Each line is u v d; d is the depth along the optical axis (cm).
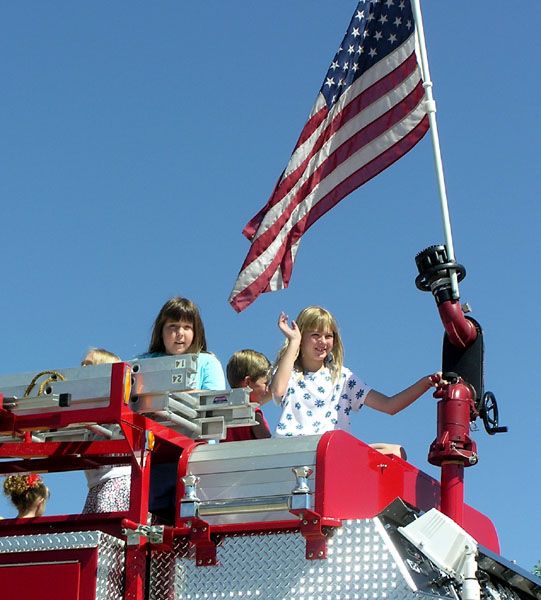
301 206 722
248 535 548
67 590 543
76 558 547
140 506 556
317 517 536
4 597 548
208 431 582
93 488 643
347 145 731
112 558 550
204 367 657
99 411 558
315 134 730
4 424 571
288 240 719
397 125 725
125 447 593
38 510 720
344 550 536
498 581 589
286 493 548
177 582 551
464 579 541
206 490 559
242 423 578
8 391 575
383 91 732
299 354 662
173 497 595
